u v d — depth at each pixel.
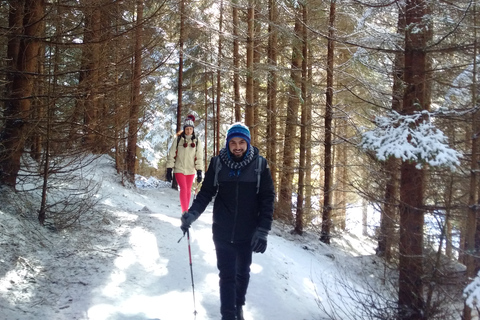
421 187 3.99
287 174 13.13
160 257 4.93
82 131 5.49
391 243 4.40
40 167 5.30
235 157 3.36
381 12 6.09
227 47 14.39
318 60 12.41
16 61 5.52
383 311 4.04
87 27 5.51
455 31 4.25
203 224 7.01
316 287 5.87
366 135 3.77
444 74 4.39
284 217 12.58
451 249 3.93
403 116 3.71
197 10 12.13
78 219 5.58
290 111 12.64
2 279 3.52
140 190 12.01
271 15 11.03
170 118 17.92
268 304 4.30
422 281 3.79
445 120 4.00
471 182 3.72
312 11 11.30
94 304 3.50
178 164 6.73
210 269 4.82
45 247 4.50
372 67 5.96
